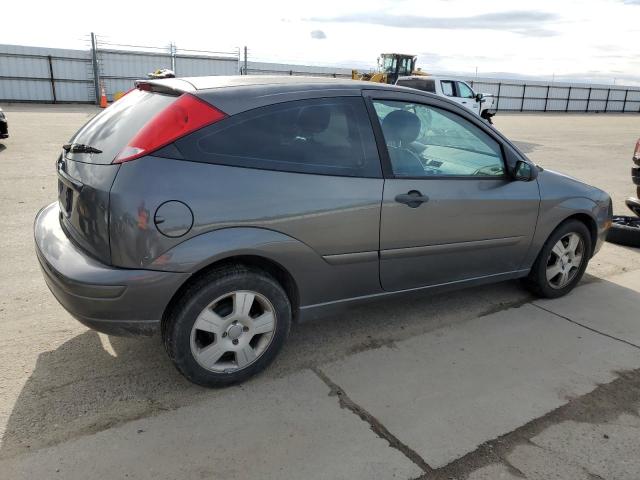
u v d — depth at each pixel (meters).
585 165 12.34
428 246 3.39
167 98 2.78
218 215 2.61
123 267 2.51
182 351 2.70
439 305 4.12
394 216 3.16
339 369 3.16
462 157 3.55
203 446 2.45
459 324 3.81
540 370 3.24
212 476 2.27
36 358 3.10
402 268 3.35
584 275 4.94
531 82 41.50
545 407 2.86
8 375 2.92
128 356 3.17
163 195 2.49
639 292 4.56
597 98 45.84
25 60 26.59
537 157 13.53
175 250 2.53
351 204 2.99
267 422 2.64
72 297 2.55
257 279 2.79
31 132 14.19
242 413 2.70
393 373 3.14
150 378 2.96
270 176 2.76
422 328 3.73
